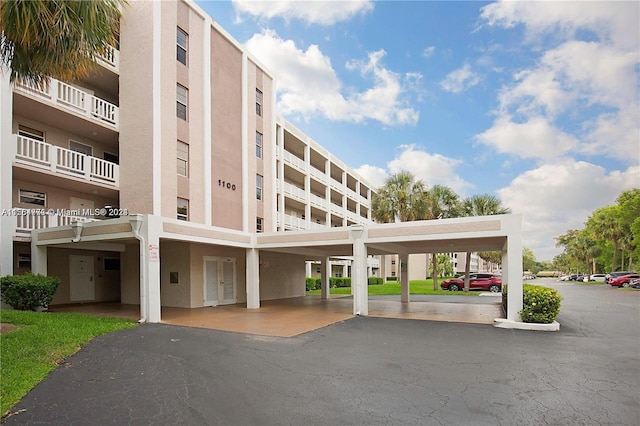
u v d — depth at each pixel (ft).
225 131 66.44
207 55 62.80
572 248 262.26
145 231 40.60
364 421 15.60
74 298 59.11
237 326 38.24
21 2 22.43
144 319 39.58
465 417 16.02
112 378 21.01
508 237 39.45
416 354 26.78
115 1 26.99
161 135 54.24
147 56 54.70
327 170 127.34
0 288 43.09
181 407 16.99
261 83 78.59
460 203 102.83
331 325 39.37
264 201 76.95
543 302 37.70
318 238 50.78
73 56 26.50
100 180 53.88
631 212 134.62
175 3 58.08
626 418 15.99
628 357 26.08
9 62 27.22
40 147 48.67
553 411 16.69
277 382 20.45
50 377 21.16
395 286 130.11
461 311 53.06
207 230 47.67
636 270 188.65
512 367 23.53
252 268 55.52
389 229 45.80
